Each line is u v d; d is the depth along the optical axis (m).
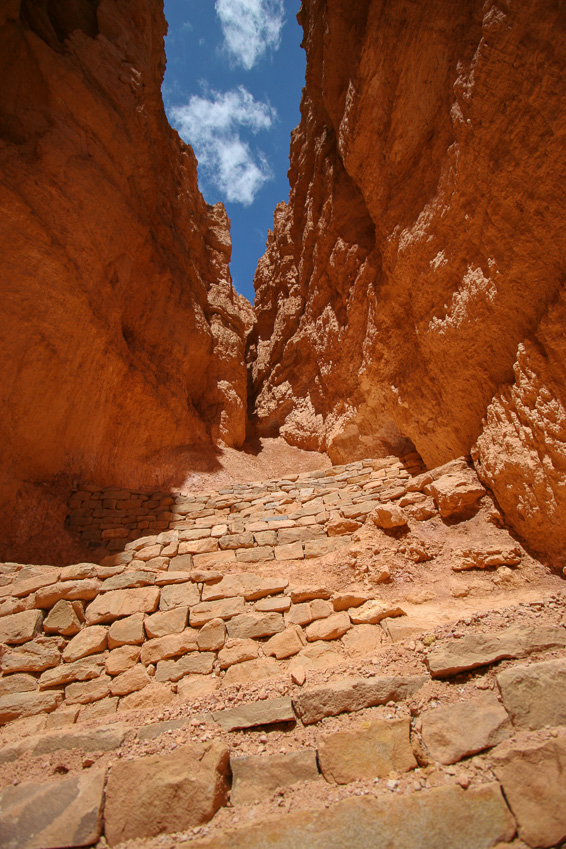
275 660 3.22
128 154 7.98
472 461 5.09
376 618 3.38
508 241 4.05
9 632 3.63
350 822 1.87
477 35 4.21
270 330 14.19
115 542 5.83
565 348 3.51
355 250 8.16
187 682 3.13
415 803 1.90
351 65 7.14
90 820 2.01
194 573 4.21
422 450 6.27
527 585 3.66
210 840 1.87
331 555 4.67
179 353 9.29
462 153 4.43
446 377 5.34
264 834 1.87
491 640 2.68
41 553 5.24
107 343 6.83
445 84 4.94
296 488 7.23
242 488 7.50
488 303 4.39
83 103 6.96
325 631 3.38
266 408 12.22
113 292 7.20
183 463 8.45
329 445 9.11
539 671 2.36
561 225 3.50
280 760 2.23
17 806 2.08
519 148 3.77
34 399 5.66
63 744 2.50
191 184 12.88
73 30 7.73
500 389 4.39
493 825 1.80
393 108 5.86
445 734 2.21
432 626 3.11
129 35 9.05
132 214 7.93
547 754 1.98
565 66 3.26
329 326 9.28
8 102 5.98
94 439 6.86
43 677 3.34
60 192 6.09
